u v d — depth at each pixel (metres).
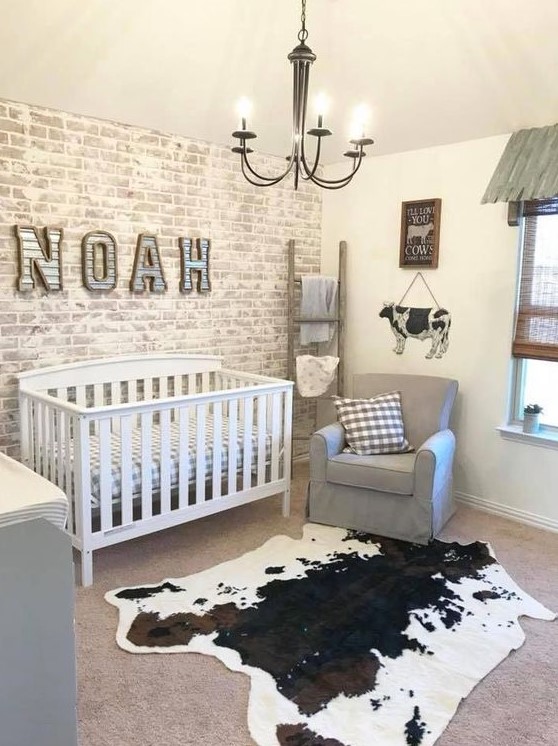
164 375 3.85
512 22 2.82
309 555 3.16
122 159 3.55
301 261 4.66
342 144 4.26
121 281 3.63
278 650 2.34
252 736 1.91
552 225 3.50
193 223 3.94
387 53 3.28
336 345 4.76
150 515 3.02
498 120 3.51
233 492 3.39
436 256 3.99
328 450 3.51
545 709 2.05
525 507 3.69
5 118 3.10
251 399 3.42
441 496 3.42
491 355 3.80
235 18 3.03
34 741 1.50
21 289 3.22
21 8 2.66
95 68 3.09
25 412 3.17
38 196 3.25
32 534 1.43
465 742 1.90
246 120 2.32
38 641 1.47
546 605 2.70
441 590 2.81
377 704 2.06
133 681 2.16
